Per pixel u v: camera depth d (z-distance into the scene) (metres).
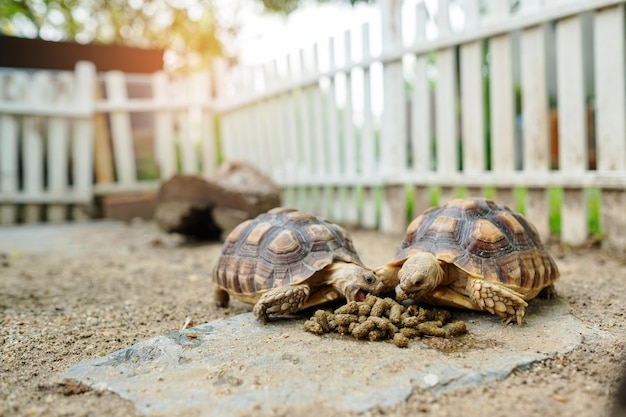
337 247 0.54
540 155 0.90
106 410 0.36
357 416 0.33
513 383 0.37
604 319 0.51
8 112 1.51
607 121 0.82
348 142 1.21
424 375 0.38
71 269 0.90
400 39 1.08
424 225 0.54
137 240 1.22
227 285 0.55
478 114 0.97
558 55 0.86
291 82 1.32
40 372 0.44
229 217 1.10
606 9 0.81
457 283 0.51
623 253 0.82
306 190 1.37
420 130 1.08
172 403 0.36
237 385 0.38
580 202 0.87
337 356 0.42
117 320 0.58
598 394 0.35
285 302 0.50
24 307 0.65
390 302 0.49
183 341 0.47
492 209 0.54
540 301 0.57
